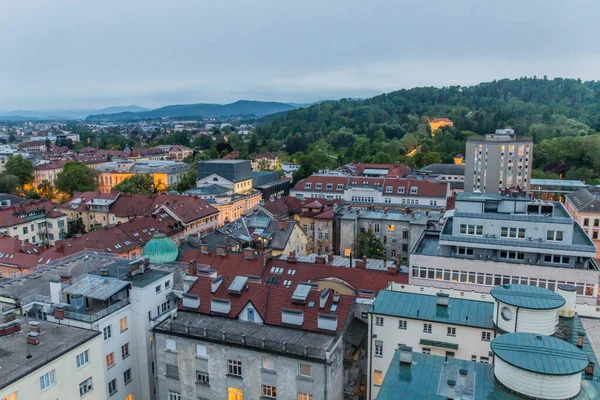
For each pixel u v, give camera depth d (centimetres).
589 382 3894
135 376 6206
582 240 7250
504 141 19662
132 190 19850
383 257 11669
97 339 5256
